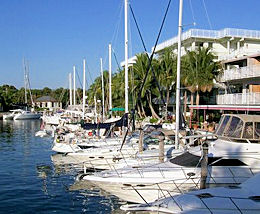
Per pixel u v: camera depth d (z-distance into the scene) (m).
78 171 18.48
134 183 11.52
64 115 52.75
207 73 36.50
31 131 45.16
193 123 36.41
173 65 40.19
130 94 42.41
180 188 11.18
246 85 35.12
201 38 44.78
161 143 14.70
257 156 11.41
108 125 23.52
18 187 15.50
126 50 23.70
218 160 11.31
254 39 44.31
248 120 12.10
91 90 62.09
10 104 86.06
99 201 13.42
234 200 8.47
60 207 12.77
